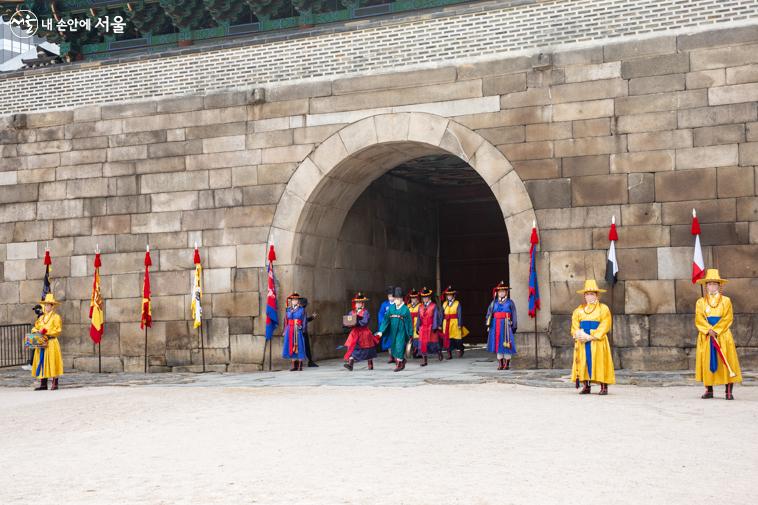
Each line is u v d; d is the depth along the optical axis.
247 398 13.12
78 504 6.55
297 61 19.00
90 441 9.62
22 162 20.94
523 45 17.23
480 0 21.89
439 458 7.89
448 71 17.77
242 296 19.00
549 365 16.64
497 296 17.27
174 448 8.91
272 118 19.08
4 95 21.25
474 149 17.45
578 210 16.61
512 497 6.38
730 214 15.60
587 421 9.82
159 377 18.03
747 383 13.64
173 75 19.95
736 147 15.64
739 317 15.43
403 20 18.22
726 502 6.15
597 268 16.41
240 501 6.50
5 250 20.94
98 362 20.03
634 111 16.34
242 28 24.31
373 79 18.34
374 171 19.83
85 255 20.28
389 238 24.44
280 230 18.86
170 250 19.61
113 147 20.25
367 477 7.17
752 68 15.62
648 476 7.01
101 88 20.48
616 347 16.17
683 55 16.08
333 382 15.18
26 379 18.27
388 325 17.25
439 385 14.31
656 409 10.76
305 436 9.30
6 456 8.86
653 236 16.06
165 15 25.09
